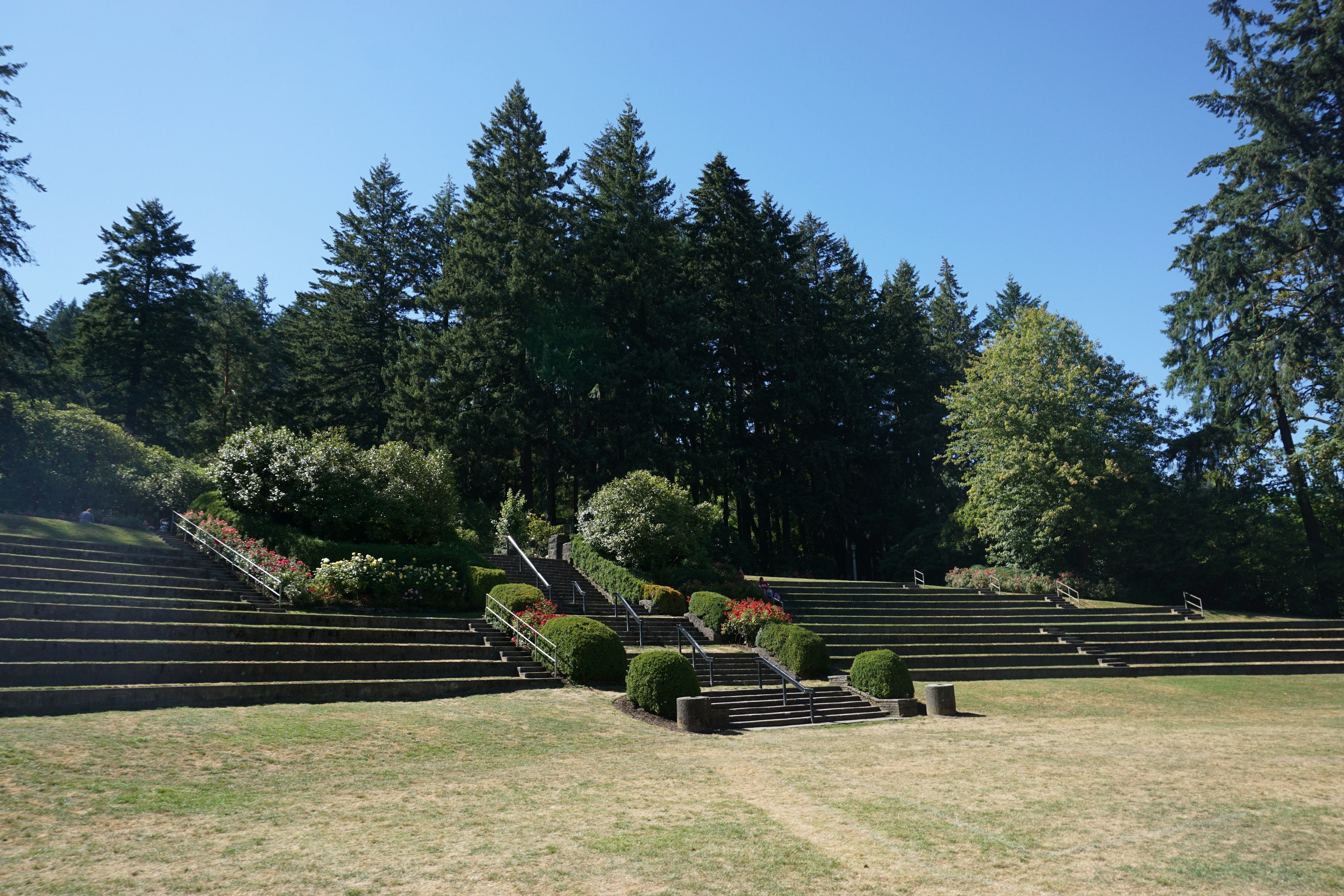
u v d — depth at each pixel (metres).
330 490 23.34
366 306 47.75
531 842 7.09
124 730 10.11
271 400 47.03
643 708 15.09
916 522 50.69
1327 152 33.75
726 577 28.75
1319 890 6.19
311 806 8.09
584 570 28.86
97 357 41.41
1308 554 34.50
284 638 15.66
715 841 7.26
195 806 7.79
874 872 6.48
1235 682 22.44
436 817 7.90
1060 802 8.91
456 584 21.62
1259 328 35.28
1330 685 22.08
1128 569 36.84
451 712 13.52
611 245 44.12
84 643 12.43
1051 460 36.16
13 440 23.77
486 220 41.94
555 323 40.00
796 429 50.19
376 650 15.95
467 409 39.53
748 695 16.83
